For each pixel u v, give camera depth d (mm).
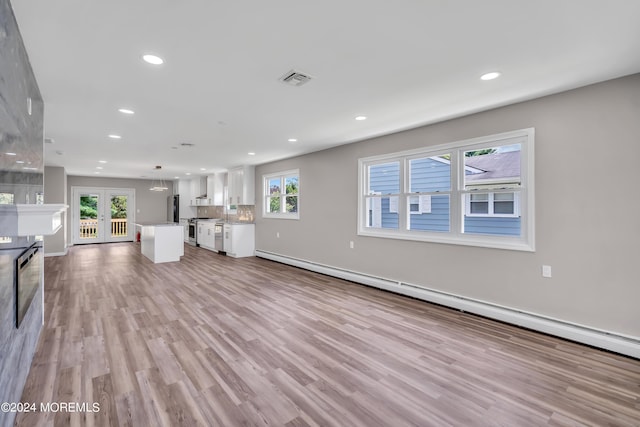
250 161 7207
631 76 2617
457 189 3867
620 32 1981
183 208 11430
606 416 1903
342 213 5438
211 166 8039
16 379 1862
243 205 8289
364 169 5086
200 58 2322
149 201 11617
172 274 5762
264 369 2416
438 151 4074
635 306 2629
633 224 2633
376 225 5102
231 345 2824
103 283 5059
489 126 3500
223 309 3812
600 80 2730
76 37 2012
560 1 1687
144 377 2285
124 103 3232
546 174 3086
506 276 3391
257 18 1841
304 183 6277
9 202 1688
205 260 7297
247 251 7883
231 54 2268
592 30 1963
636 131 2604
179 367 2432
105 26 1901
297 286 4934
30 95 2346
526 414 1918
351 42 2119
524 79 2703
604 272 2770
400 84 2801
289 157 6625
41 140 2959
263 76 2631
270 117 3756
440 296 3967
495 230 3750
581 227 2887
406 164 4465
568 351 2730
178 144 5281
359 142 5094
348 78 2676
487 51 2234
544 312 3117
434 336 3035
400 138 4465
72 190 10188
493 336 3037
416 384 2230
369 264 4965
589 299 2848
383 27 1940
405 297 4332
